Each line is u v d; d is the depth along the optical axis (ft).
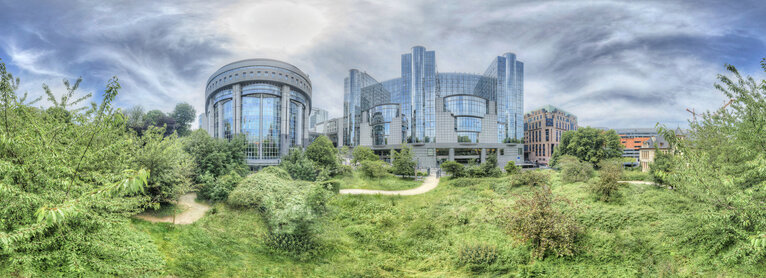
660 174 27.71
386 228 50.24
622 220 39.09
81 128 22.53
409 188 91.56
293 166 96.12
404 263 38.06
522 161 234.58
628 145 294.25
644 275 28.22
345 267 36.01
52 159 18.10
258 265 34.22
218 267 32.27
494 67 243.40
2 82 16.98
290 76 201.46
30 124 18.79
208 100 228.84
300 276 32.78
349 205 62.54
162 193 44.37
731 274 24.52
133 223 38.42
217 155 73.82
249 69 189.78
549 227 34.06
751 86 22.99
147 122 136.36
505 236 40.57
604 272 30.07
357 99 284.20
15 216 17.24
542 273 31.40
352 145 280.51
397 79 242.58
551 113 264.72
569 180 67.62
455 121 218.38
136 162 42.04
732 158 29.76
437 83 232.32
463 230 45.96
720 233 28.19
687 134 41.09
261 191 54.13
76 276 20.33
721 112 29.53
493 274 32.58
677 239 31.86
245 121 190.19
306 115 240.32
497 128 226.17
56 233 18.56
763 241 13.26
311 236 41.73
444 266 36.32
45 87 24.57
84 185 20.26
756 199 21.06
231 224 46.03
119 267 23.62
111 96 18.67
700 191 25.05
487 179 87.35
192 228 41.83
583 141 146.92
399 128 226.79
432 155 213.46
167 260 31.30
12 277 17.83
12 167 15.72
